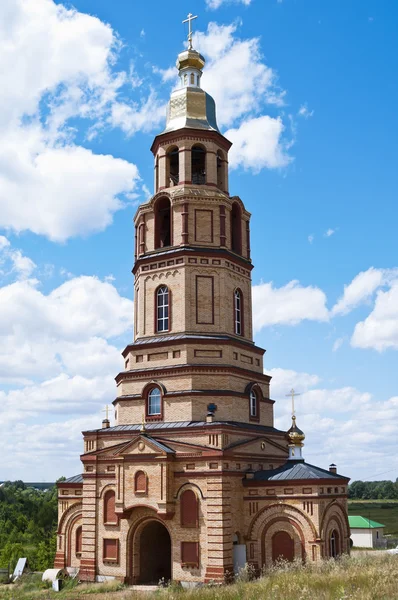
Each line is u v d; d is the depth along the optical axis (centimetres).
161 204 5303
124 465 4519
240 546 4288
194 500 4275
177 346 4847
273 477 4350
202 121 5400
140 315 5131
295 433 4734
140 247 5269
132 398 4888
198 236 5084
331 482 4300
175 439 4516
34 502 15650
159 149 5428
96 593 4025
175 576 4231
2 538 10344
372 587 2642
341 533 4394
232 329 5062
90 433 4859
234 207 5409
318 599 2517
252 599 2775
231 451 4338
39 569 6869
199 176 5506
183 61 5638
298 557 4131
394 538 9144
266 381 5300
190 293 4953
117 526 4512
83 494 4700
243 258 5338
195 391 4672
